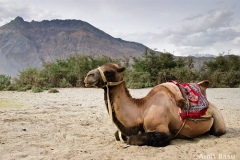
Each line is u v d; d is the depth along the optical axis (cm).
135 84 2458
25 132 845
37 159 584
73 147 674
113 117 664
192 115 679
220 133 739
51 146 692
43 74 2727
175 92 689
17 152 644
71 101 1631
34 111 1253
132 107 667
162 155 588
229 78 2639
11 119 1045
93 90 2350
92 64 2848
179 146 645
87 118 1079
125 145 657
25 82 2581
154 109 659
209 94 1911
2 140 751
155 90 691
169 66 2742
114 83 650
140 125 665
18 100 1692
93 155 599
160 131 648
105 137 777
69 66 2881
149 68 2702
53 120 1035
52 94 2050
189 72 2652
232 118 1034
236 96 1775
